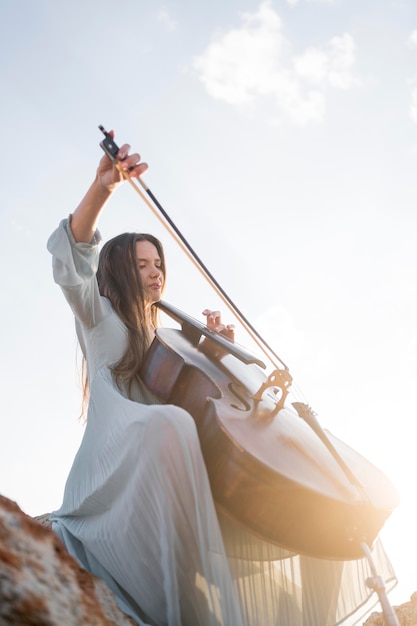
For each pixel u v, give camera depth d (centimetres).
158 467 253
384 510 275
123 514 265
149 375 318
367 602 319
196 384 302
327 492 254
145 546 258
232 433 260
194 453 255
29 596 168
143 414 267
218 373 314
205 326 357
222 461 260
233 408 283
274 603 291
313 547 262
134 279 357
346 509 256
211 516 251
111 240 372
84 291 326
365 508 262
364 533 264
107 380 315
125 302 353
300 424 302
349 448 333
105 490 277
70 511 302
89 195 309
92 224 317
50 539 194
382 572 326
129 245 367
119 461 270
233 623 243
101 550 278
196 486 251
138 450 261
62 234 317
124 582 268
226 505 260
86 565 288
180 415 259
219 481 260
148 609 259
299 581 307
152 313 383
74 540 300
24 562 180
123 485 270
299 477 255
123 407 286
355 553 270
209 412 271
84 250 318
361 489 269
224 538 283
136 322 344
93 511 289
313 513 255
